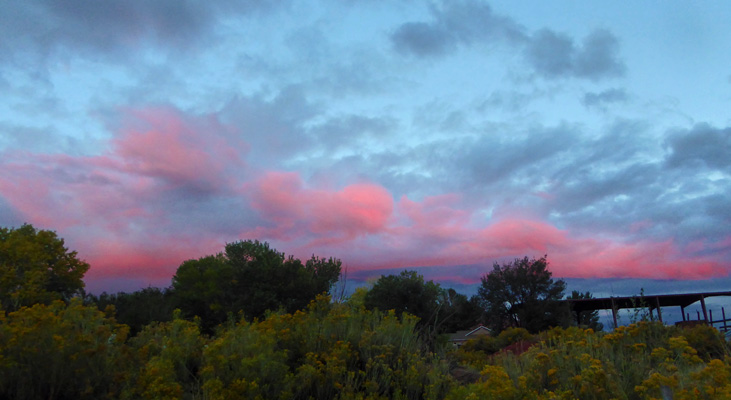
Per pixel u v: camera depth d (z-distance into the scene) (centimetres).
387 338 680
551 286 3341
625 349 620
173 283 2325
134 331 1527
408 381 579
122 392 436
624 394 473
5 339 427
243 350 539
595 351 621
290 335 632
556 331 929
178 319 649
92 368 440
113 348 490
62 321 493
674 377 466
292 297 2197
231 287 2184
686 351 584
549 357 581
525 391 470
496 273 3491
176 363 530
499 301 3325
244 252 2338
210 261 2288
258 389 488
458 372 696
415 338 734
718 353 686
